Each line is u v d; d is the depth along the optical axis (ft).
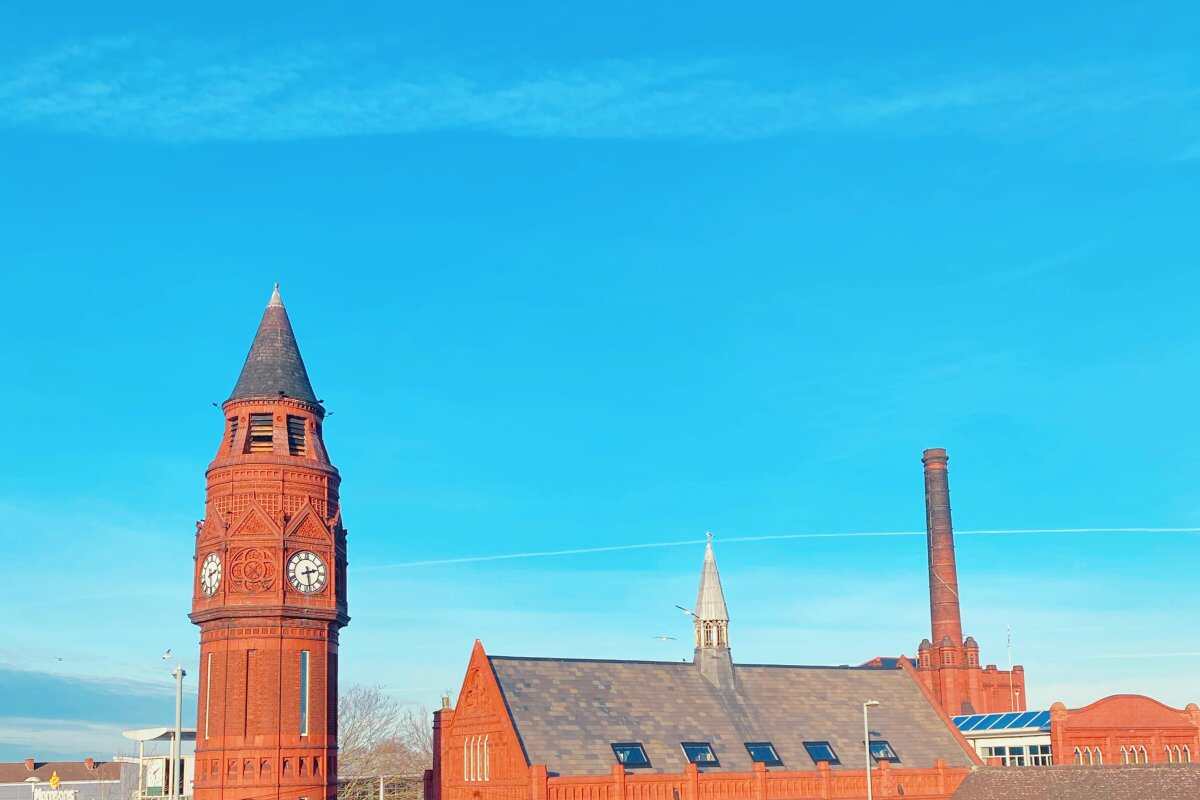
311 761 249.34
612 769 241.96
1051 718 313.73
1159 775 247.09
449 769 261.24
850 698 298.76
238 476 256.11
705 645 285.23
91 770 575.79
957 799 277.85
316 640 255.50
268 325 273.33
